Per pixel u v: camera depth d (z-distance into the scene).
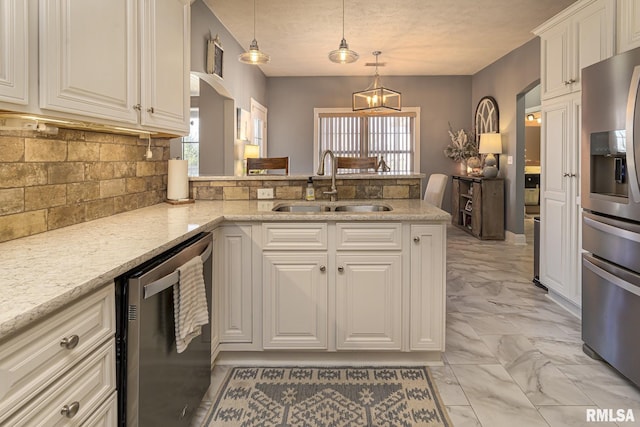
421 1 4.27
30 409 0.85
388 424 1.85
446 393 2.11
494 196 6.35
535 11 4.56
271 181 3.07
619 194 2.29
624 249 2.15
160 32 2.03
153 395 1.34
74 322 1.00
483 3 4.34
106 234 1.67
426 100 7.71
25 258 1.26
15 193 1.55
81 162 1.94
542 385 2.18
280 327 2.35
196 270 1.67
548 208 3.53
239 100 5.74
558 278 3.39
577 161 3.08
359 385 2.19
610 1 2.62
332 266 2.31
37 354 0.87
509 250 5.66
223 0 4.21
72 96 1.37
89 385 1.07
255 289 2.34
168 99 2.13
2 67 1.10
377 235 2.30
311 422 1.87
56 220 1.78
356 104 6.36
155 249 1.40
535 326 3.00
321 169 2.96
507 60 6.25
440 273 2.32
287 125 7.81
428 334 2.35
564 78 3.20
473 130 7.61
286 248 2.32
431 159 7.79
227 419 1.89
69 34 1.35
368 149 7.88
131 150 2.42
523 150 6.04
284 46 5.83
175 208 2.56
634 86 2.00
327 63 6.79
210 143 5.47
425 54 6.27
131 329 1.23
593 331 2.44
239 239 2.33
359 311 2.33
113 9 1.62
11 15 1.12
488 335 2.84
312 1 4.26
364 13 4.58
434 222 2.30
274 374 2.31
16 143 1.54
